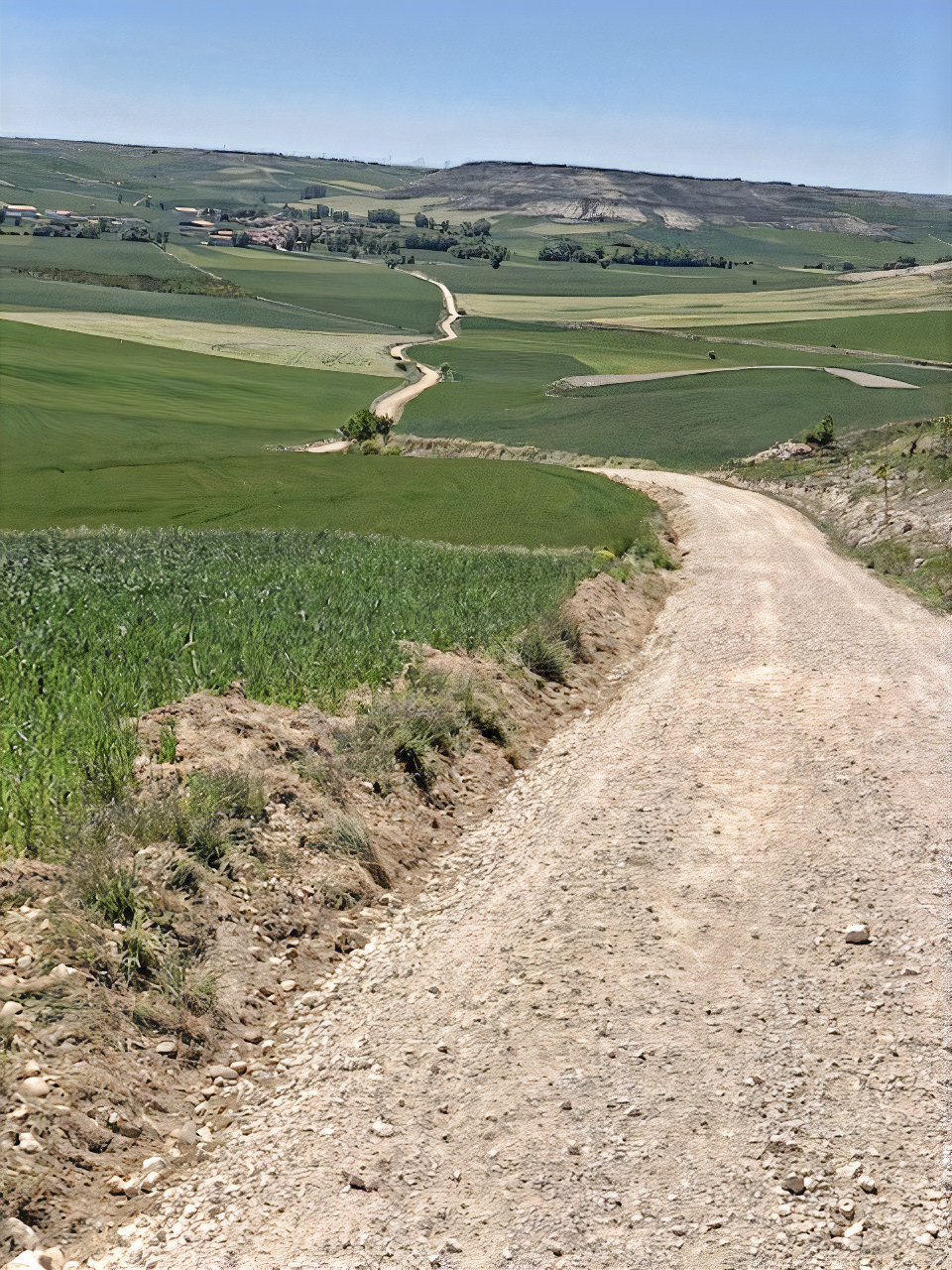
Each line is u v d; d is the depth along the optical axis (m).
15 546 27.06
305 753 11.16
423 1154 6.03
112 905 7.61
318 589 20.30
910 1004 7.63
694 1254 5.21
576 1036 7.28
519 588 23.59
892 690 17.62
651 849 10.78
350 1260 5.17
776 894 9.66
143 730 10.65
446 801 12.34
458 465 66.69
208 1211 5.56
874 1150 6.00
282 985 8.03
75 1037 6.38
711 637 22.94
